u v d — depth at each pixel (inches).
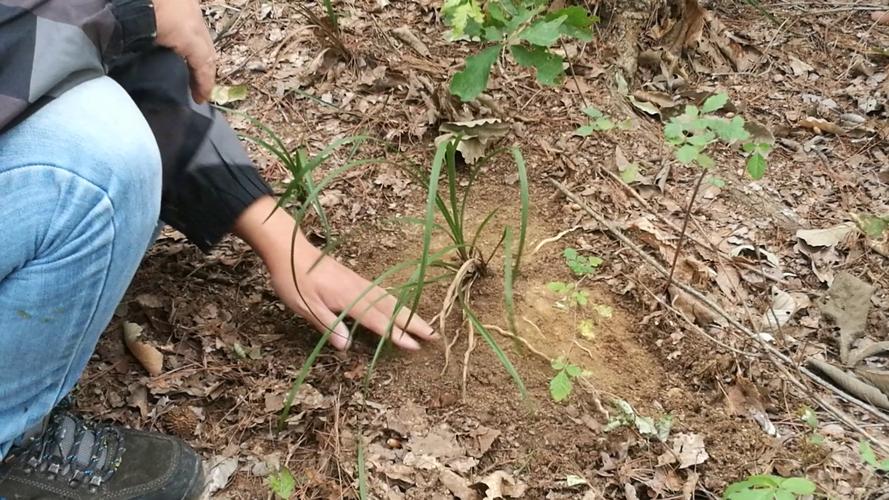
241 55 105.2
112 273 50.4
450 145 70.0
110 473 58.7
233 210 68.6
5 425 51.6
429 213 59.8
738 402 72.1
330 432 66.8
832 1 139.6
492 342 66.6
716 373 73.7
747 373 74.7
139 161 49.1
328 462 65.0
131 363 70.5
